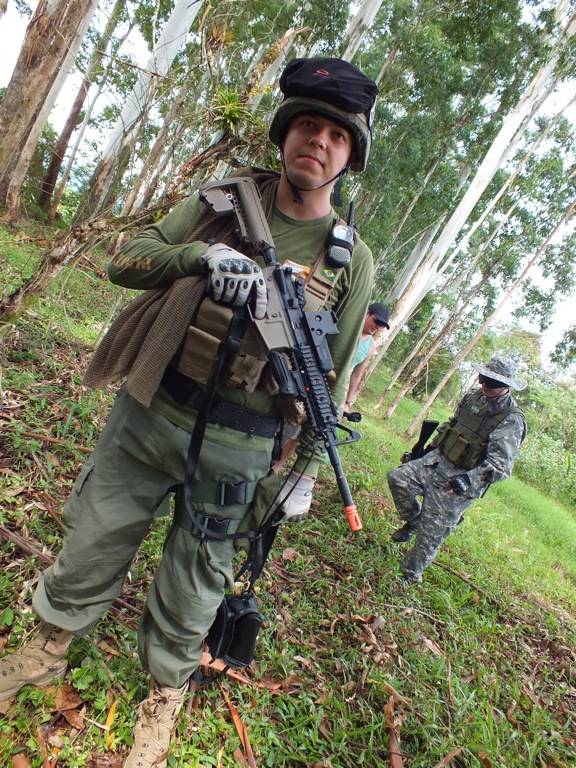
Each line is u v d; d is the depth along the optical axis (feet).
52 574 5.06
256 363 4.55
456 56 49.11
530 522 31.37
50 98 28.14
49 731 5.26
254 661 7.52
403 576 12.40
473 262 56.39
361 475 18.61
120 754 5.37
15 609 6.09
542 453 59.41
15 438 8.60
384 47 54.34
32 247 21.36
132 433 4.83
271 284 4.57
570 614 16.98
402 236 73.05
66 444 9.23
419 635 10.14
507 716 9.17
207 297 4.31
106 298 19.13
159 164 14.20
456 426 13.10
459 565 15.53
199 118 10.43
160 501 5.10
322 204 4.85
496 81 50.93
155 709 5.11
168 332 4.42
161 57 27.81
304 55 47.75
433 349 49.55
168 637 4.99
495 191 56.39
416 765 7.06
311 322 4.71
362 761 6.72
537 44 45.42
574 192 52.75
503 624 13.01
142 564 7.83
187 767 5.52
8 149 22.15
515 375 12.67
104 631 6.52
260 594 8.87
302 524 12.28
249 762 5.95
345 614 9.66
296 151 4.57
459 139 56.29
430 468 13.07
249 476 4.98
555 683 11.37
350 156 4.91
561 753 8.95
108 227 9.24
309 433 5.16
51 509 7.77
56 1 16.61
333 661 8.27
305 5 44.14
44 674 5.29
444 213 60.49
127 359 4.73
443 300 55.52
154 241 4.74
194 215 4.99
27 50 20.70
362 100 4.39
